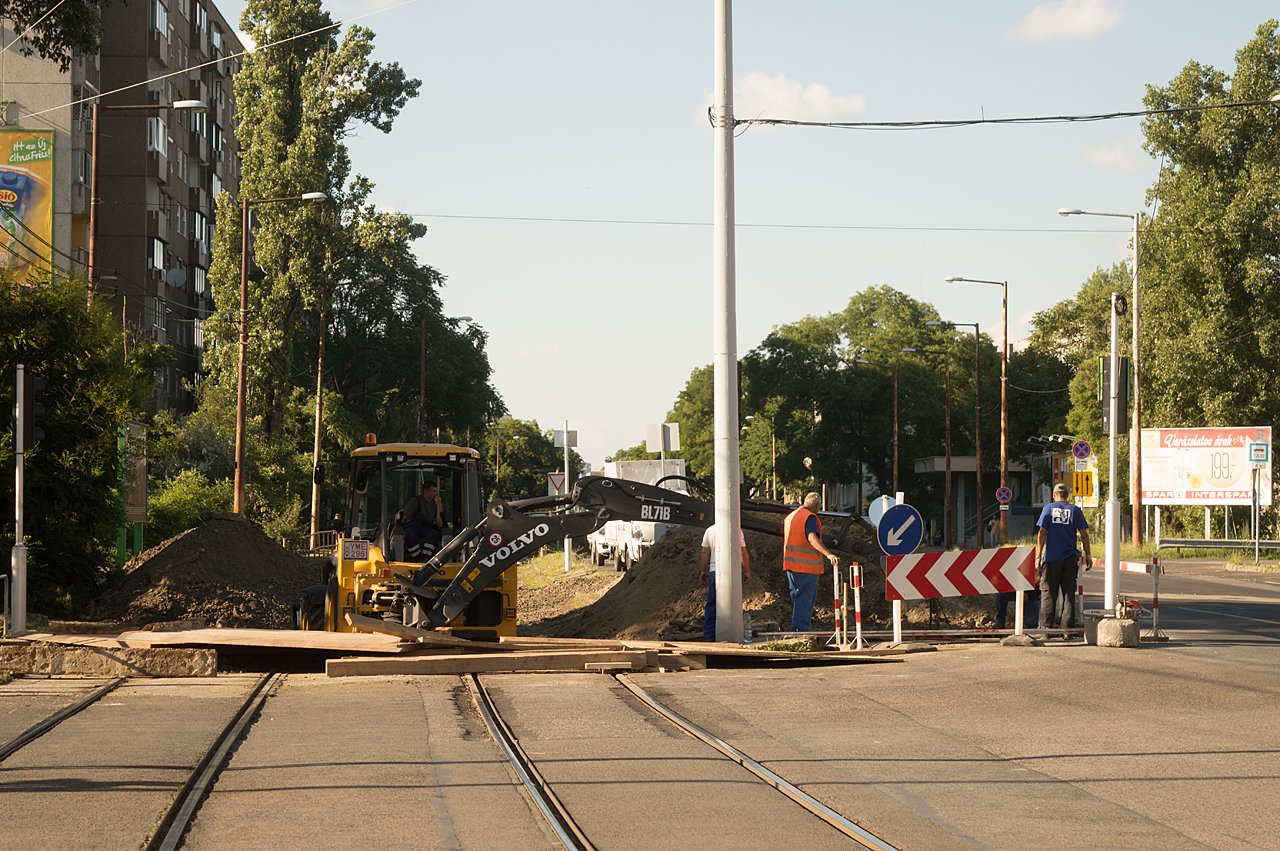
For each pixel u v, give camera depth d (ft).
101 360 89.71
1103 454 261.24
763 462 339.98
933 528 348.18
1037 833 27.20
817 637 66.74
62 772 33.45
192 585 96.32
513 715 44.24
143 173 255.09
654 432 123.95
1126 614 62.75
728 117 66.74
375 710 45.68
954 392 347.56
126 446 97.45
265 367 221.05
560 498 68.18
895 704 46.19
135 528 120.67
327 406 245.86
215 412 220.02
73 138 211.41
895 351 339.36
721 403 66.39
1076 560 65.87
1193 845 26.23
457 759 35.55
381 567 67.21
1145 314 215.10
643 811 29.09
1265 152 206.39
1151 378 208.95
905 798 30.60
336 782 32.22
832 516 72.90
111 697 49.78
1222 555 190.49
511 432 585.22
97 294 93.25
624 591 95.71
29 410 64.54
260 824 27.66
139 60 255.91
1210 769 33.91
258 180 224.94
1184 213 207.82
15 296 85.15
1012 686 49.67
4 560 80.64
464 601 64.49
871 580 82.17
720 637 65.87
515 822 27.91
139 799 30.09
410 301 301.02
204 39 309.83
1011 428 361.10
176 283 248.32
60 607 85.40
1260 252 202.90
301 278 217.77
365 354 296.51
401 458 70.74
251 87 228.63
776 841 26.43
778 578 84.07
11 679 55.77
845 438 339.98
